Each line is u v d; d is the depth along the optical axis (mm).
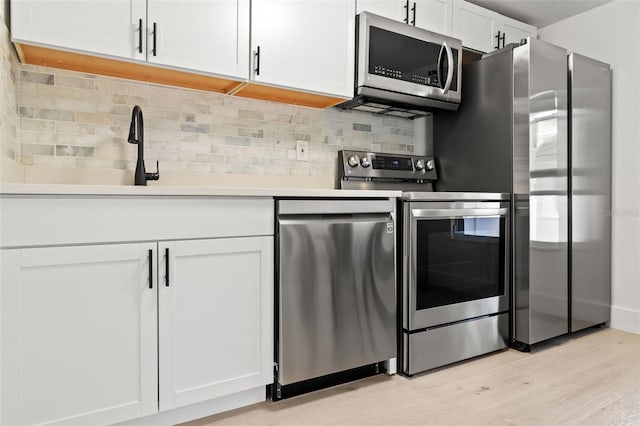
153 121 1961
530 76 2230
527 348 2273
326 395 1733
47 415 1225
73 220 1248
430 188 2766
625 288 2641
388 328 1878
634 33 2578
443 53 2406
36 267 1202
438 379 1903
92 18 1551
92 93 1829
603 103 2625
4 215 1159
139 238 1347
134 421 1397
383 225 1857
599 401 1675
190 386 1446
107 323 1308
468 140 2564
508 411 1595
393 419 1536
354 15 2178
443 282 2039
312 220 1672
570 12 2836
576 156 2463
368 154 2527
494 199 2238
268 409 1603
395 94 2293
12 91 1560
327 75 2092
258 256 1574
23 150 1692
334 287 1715
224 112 2143
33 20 1454
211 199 1472
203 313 1465
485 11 2680
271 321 1604
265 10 1908
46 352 1222
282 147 2322
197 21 1750
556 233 2361
